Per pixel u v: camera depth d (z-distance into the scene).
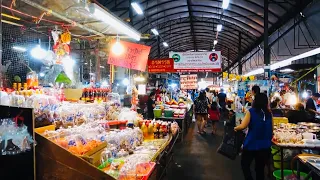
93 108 4.12
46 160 2.21
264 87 10.40
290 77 12.26
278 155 5.13
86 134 3.15
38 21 3.62
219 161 6.26
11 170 2.03
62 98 3.89
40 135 2.20
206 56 12.71
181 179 4.98
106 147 3.27
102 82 6.09
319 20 7.25
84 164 2.23
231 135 4.69
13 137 2.01
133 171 2.79
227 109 14.27
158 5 12.96
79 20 3.72
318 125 6.01
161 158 4.17
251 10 12.12
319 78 10.15
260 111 4.04
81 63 5.70
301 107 7.28
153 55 22.67
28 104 2.75
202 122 10.17
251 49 18.50
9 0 2.94
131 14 10.84
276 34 11.59
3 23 3.85
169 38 21.36
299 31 8.91
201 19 16.53
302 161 3.38
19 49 4.38
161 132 4.88
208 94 15.39
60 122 3.25
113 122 4.39
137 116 5.25
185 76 15.78
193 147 7.80
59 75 3.58
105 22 3.77
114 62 5.08
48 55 3.92
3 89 2.82
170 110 8.87
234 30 17.44
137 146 4.07
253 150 3.98
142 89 10.10
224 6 8.04
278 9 10.16
